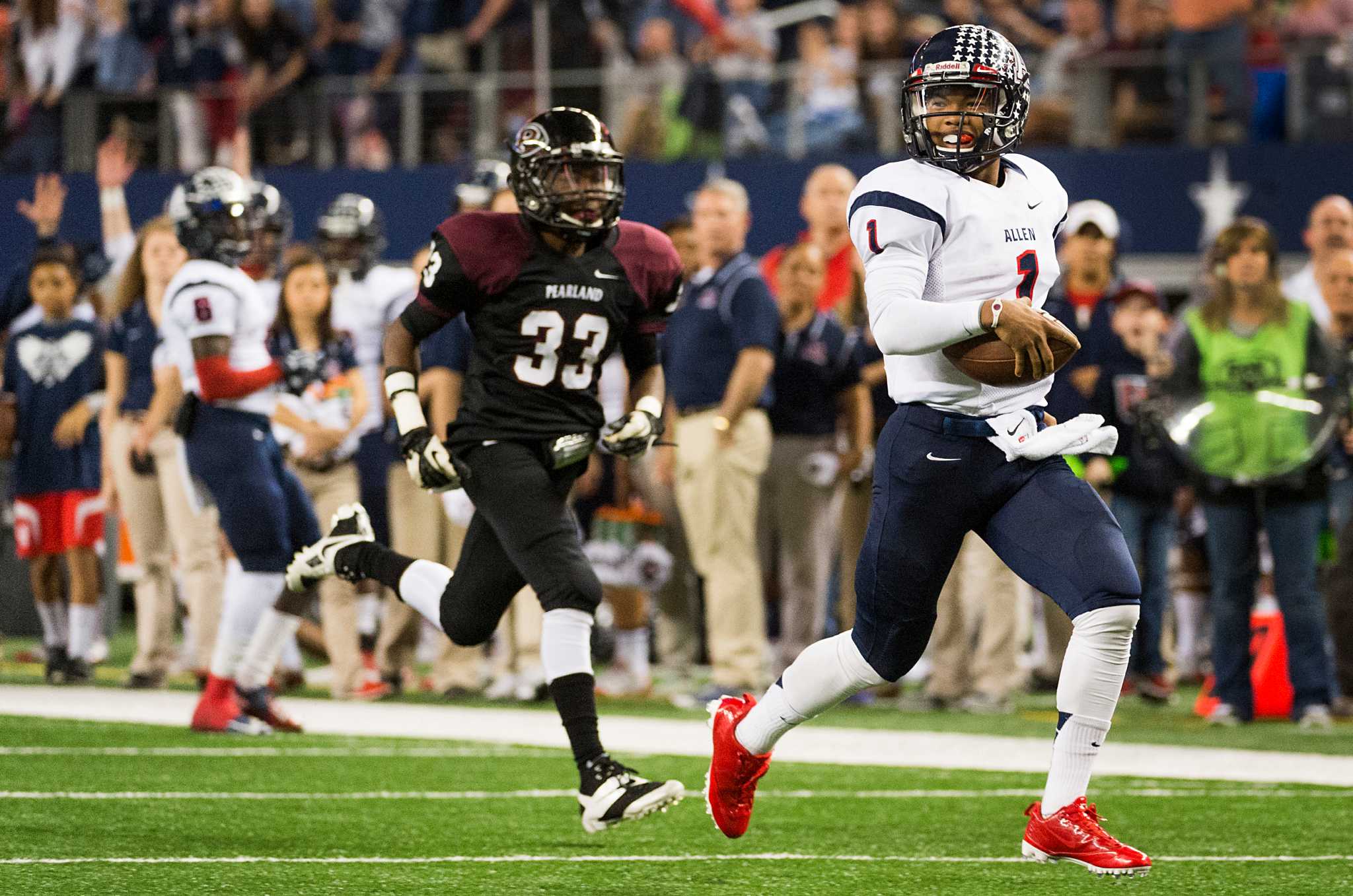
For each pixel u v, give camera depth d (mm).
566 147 16109
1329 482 27703
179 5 49406
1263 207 43594
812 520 29500
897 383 14359
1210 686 29297
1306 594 27281
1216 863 15492
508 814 17844
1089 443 13828
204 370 23625
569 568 15914
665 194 45750
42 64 49688
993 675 29641
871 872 14930
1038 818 14297
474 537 16812
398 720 26594
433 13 48406
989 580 29703
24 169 49406
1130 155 43969
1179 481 30688
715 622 29062
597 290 16594
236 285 24000
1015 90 14047
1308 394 26953
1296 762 22969
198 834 16312
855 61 45688
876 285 13859
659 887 14148
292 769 20875
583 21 47688
